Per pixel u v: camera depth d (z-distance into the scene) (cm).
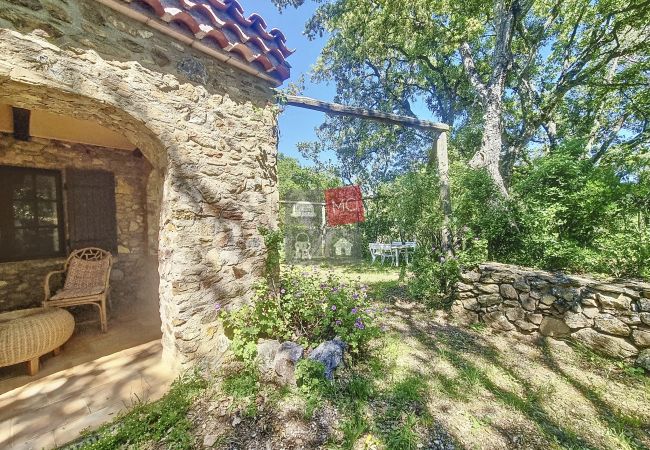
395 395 224
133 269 438
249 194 303
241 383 228
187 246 244
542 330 318
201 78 258
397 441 177
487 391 233
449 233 425
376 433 186
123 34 208
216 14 269
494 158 520
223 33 252
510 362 279
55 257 375
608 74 877
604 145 931
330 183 1559
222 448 175
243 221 296
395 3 717
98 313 388
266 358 246
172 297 241
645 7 555
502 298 352
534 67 926
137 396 215
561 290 307
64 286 355
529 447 179
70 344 306
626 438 186
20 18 166
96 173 405
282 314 296
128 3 200
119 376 244
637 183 391
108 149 414
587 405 218
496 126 533
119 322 369
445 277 416
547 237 357
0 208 338
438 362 276
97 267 382
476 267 383
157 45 227
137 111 214
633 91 806
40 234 366
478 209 407
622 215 359
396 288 518
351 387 227
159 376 245
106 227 414
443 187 430
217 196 269
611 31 623
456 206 423
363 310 304
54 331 256
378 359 276
